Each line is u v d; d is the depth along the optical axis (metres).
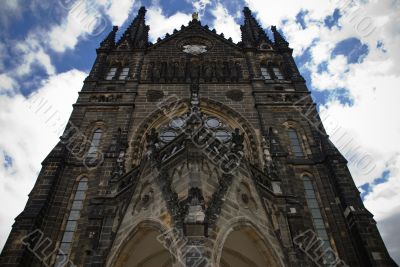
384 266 24.67
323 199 31.12
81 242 27.55
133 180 23.80
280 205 23.58
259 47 49.25
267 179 25.16
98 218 23.00
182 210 18.00
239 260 25.09
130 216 21.09
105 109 38.66
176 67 45.19
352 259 26.86
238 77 43.72
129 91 40.62
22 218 27.22
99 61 45.81
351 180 30.95
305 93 41.00
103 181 29.42
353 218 27.69
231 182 21.08
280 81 43.16
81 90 40.84
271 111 38.66
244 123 37.47
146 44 50.06
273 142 33.94
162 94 40.47
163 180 20.67
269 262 19.97
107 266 19.44
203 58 46.94
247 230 20.14
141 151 34.66
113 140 34.19
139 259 23.06
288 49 48.75
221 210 18.98
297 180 32.41
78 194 31.44
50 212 29.47
